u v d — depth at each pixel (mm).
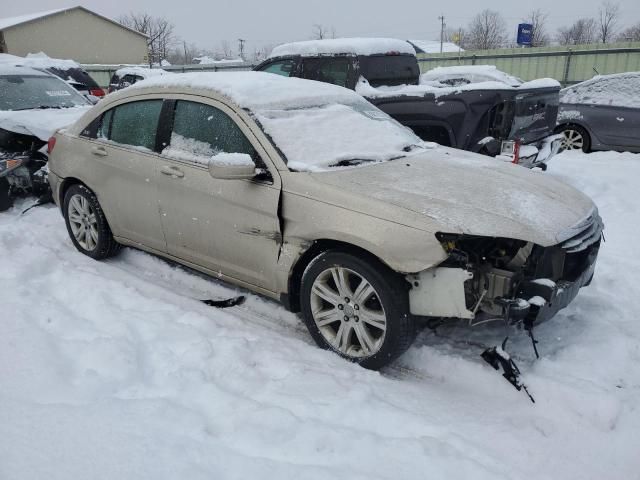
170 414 2631
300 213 3361
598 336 3521
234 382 3021
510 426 2783
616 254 5102
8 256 4680
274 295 3678
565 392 2936
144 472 2246
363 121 4273
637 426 2725
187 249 4137
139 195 4316
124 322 3584
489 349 3246
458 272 2934
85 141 4793
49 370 2971
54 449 2359
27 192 6371
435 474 2381
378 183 3391
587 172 8016
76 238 5121
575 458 2570
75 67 13117
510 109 6305
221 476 2270
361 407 2818
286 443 2520
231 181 3660
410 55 7848
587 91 10016
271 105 3881
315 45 7496
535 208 3250
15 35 35812
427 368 3365
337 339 3389
